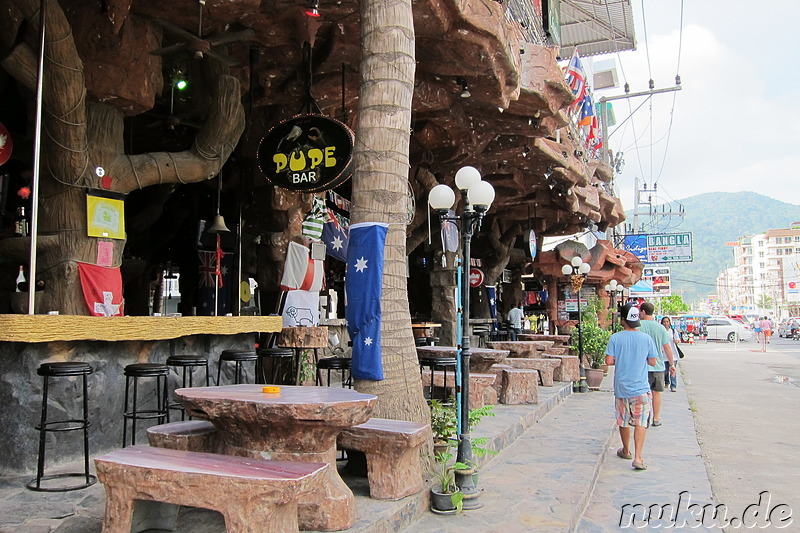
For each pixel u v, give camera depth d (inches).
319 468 140.5
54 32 234.8
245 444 165.5
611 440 356.2
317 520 160.4
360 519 168.9
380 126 221.0
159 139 452.8
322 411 152.9
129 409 241.1
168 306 935.7
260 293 409.1
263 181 392.8
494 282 851.4
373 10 224.8
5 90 350.3
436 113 449.4
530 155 572.1
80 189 264.1
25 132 355.6
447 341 663.1
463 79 388.5
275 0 296.7
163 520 158.4
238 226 393.7
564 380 586.6
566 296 1092.5
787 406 522.9
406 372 217.2
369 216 219.1
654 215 1891.0
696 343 1846.7
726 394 604.7
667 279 3048.7
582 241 1343.5
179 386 267.1
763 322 1557.6
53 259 261.9
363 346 214.8
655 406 411.2
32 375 204.1
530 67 439.2
